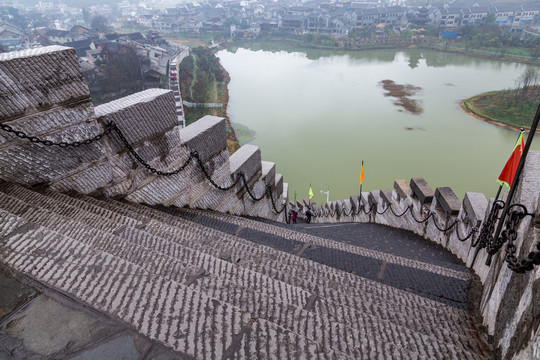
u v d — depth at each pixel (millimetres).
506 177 4758
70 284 2516
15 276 2576
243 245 4582
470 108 52000
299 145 42625
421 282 5004
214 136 7125
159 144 5855
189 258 3482
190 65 78188
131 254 3096
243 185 8852
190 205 6949
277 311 2725
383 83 68188
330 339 2559
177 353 2080
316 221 17906
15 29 112500
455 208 7047
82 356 2047
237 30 124500
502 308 3188
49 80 4266
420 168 35750
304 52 101125
